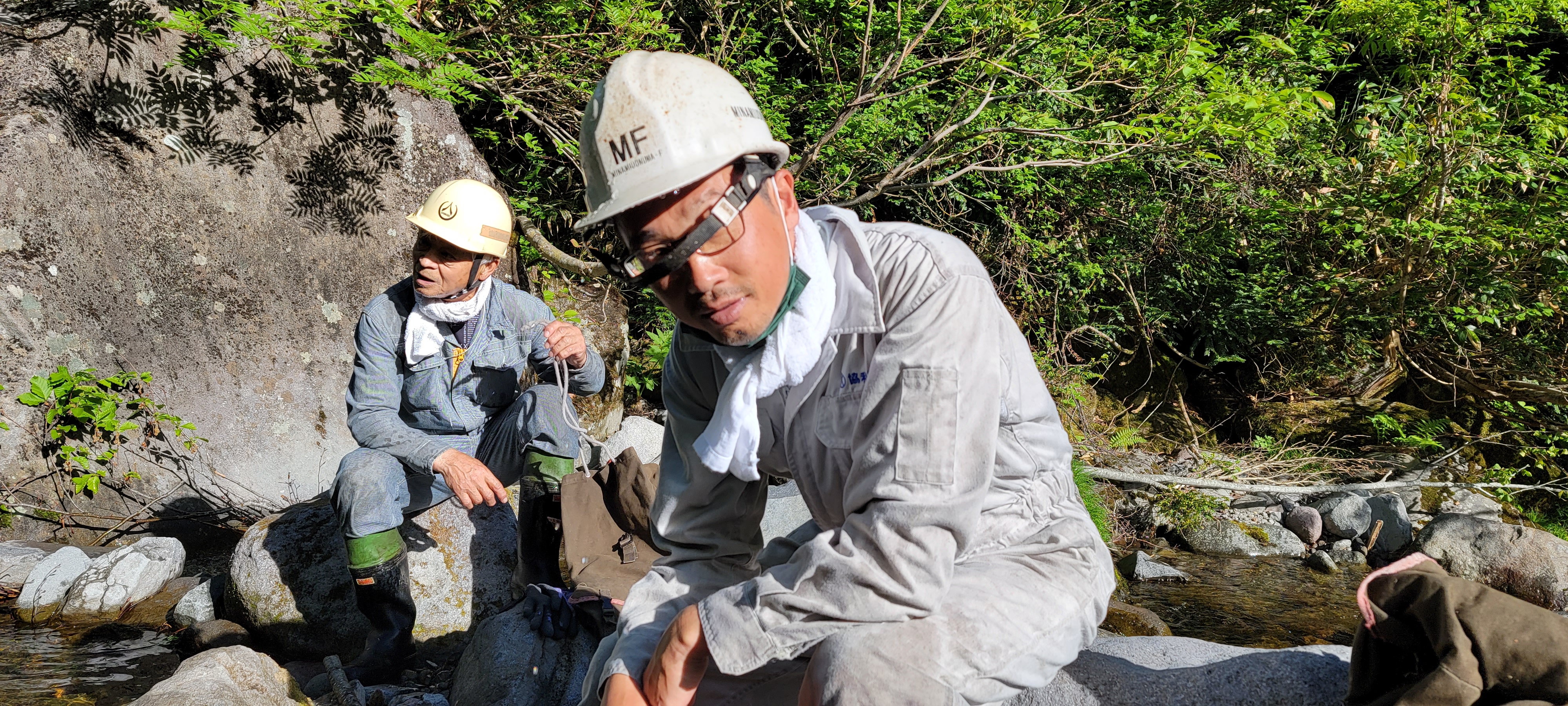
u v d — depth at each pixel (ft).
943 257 4.70
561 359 9.98
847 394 4.90
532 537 9.80
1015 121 18.42
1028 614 4.86
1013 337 5.17
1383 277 22.77
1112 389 24.64
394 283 16.28
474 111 20.25
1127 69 17.34
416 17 15.76
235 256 14.62
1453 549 17.76
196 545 13.67
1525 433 22.45
